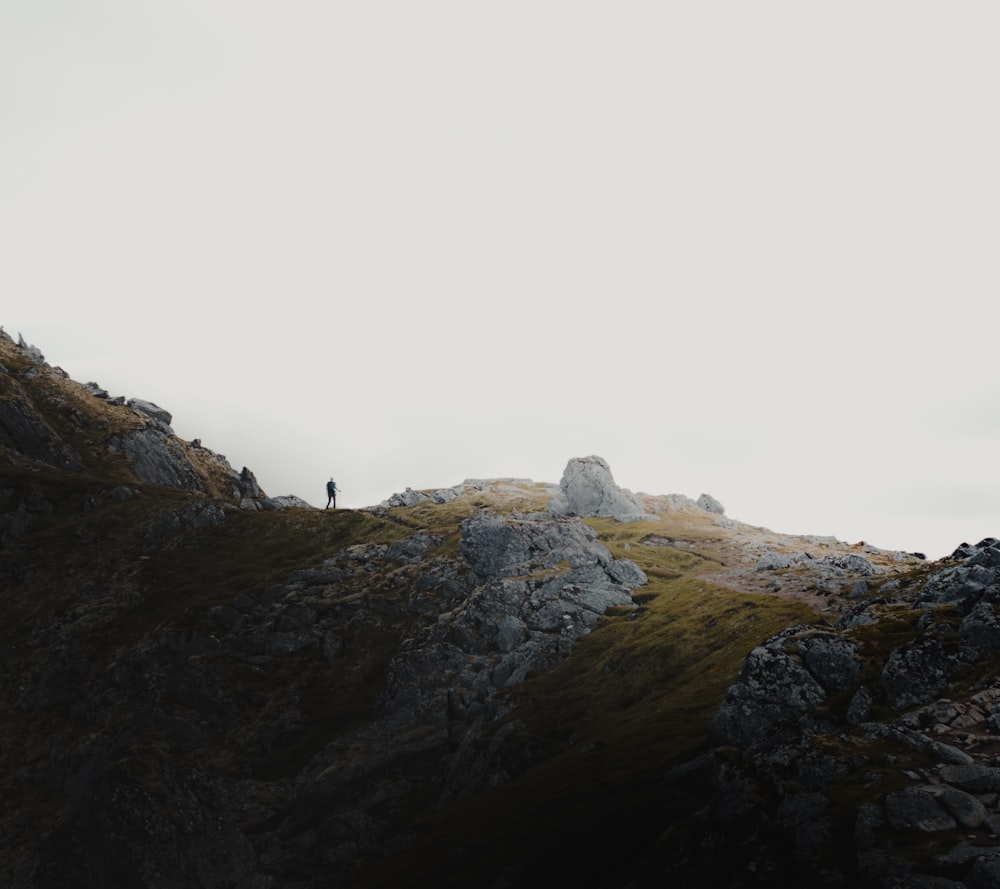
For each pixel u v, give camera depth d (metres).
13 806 162.88
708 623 144.88
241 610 198.62
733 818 65.88
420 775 144.38
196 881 134.50
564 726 131.12
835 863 55.41
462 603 184.88
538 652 157.75
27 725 183.00
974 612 78.69
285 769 152.88
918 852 52.28
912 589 116.19
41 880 143.00
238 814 143.25
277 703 170.00
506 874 88.12
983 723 65.88
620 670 141.00
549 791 104.44
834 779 63.78
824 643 88.38
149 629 198.75
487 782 123.94
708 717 108.44
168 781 148.88
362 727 158.38
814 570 163.75
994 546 103.25
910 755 63.78
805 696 85.75
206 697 173.25
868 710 75.06
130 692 180.00
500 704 144.62
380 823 134.38
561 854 87.00
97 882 138.88
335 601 199.38
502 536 196.62
